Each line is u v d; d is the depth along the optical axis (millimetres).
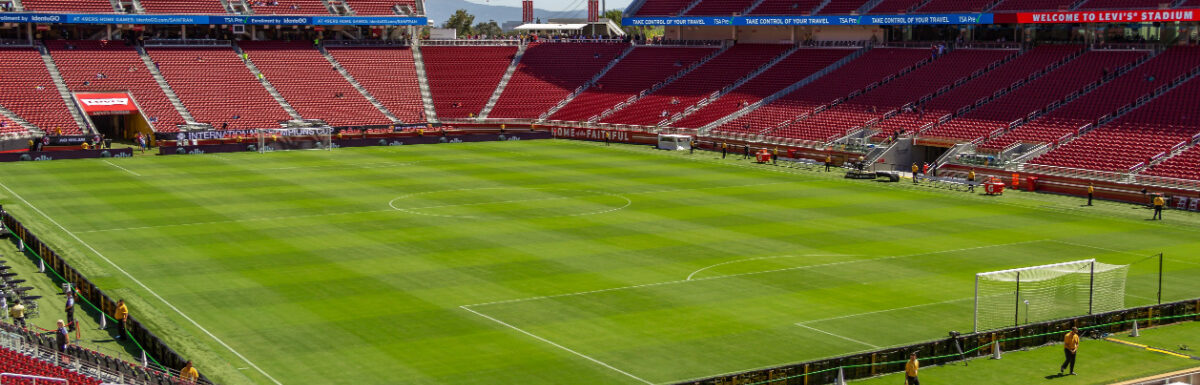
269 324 48938
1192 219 76750
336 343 46125
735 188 89938
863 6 133500
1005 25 124438
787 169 103125
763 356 44469
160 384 39406
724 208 79625
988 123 105250
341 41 153375
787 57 138375
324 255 62906
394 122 135625
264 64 142250
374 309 51375
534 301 52844
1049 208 81250
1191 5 107750
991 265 60719
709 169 102562
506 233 69625
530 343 46156
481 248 64938
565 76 149875
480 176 96312
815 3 139000
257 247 65125
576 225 72375
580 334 47469
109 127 131125
